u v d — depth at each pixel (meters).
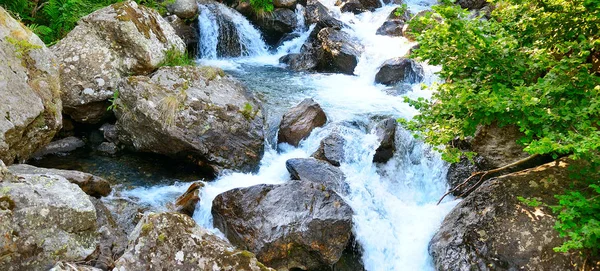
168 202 5.74
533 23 4.88
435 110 4.70
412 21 4.98
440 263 4.86
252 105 7.31
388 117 7.47
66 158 6.62
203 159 6.49
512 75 4.57
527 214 4.78
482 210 5.00
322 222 5.04
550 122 4.07
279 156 6.91
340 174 6.05
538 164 5.70
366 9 13.41
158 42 7.78
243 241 5.00
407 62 9.24
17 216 3.43
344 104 8.11
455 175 6.20
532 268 4.46
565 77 4.30
